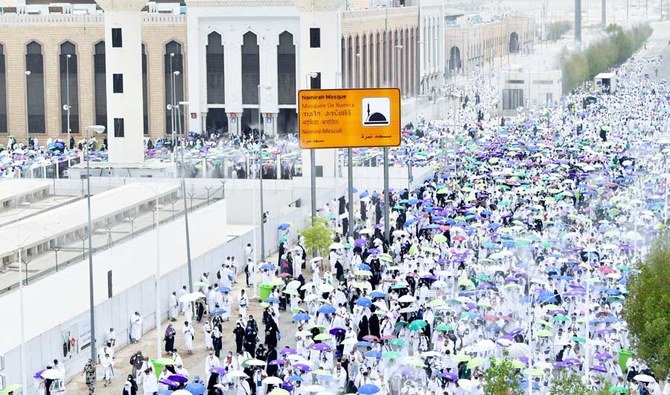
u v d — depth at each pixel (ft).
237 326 298.56
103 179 469.98
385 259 353.72
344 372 261.24
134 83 518.37
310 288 331.16
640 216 418.10
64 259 317.01
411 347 285.23
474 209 431.84
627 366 265.13
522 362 249.14
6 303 284.00
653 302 262.88
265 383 246.88
